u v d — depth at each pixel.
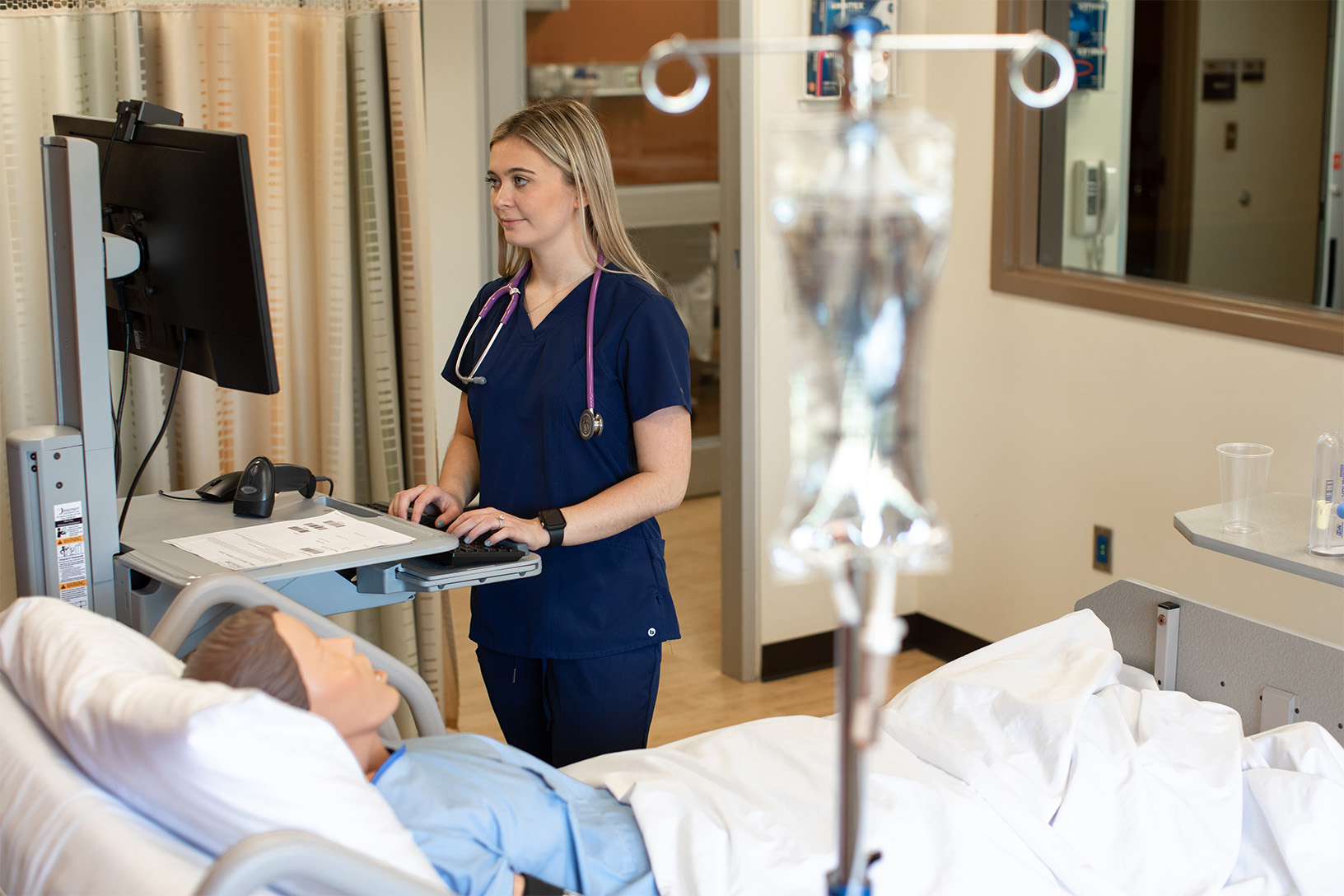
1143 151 3.31
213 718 1.07
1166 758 1.76
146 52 2.52
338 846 0.99
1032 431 3.31
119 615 1.80
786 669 3.54
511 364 2.00
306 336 2.74
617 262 2.00
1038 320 3.25
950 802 1.61
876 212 0.64
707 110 4.83
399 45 2.60
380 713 1.35
